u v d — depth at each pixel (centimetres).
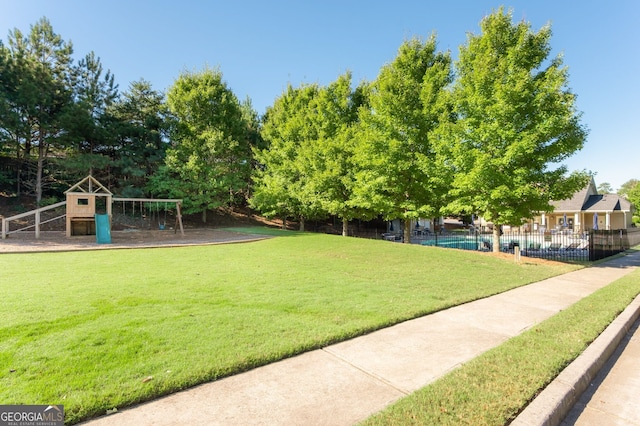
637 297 647
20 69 1889
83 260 967
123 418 231
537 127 1088
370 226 3303
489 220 1286
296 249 1270
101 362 307
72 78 2139
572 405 286
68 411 230
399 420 232
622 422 263
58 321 414
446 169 1305
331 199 1912
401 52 1560
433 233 3012
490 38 1212
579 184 1129
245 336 383
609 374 352
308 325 428
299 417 238
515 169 1146
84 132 2089
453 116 1451
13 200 2194
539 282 821
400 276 813
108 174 2439
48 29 2027
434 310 530
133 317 437
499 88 1125
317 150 1864
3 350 326
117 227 2252
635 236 2097
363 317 472
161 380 277
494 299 627
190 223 2730
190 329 399
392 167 1452
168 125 2578
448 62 1573
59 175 2256
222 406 250
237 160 2727
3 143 1891
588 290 729
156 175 2475
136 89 2586
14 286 611
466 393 271
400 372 316
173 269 829
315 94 2198
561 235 2377
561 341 393
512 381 293
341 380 297
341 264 962
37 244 1377
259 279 723
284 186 2267
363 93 1941
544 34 1148
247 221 3088
